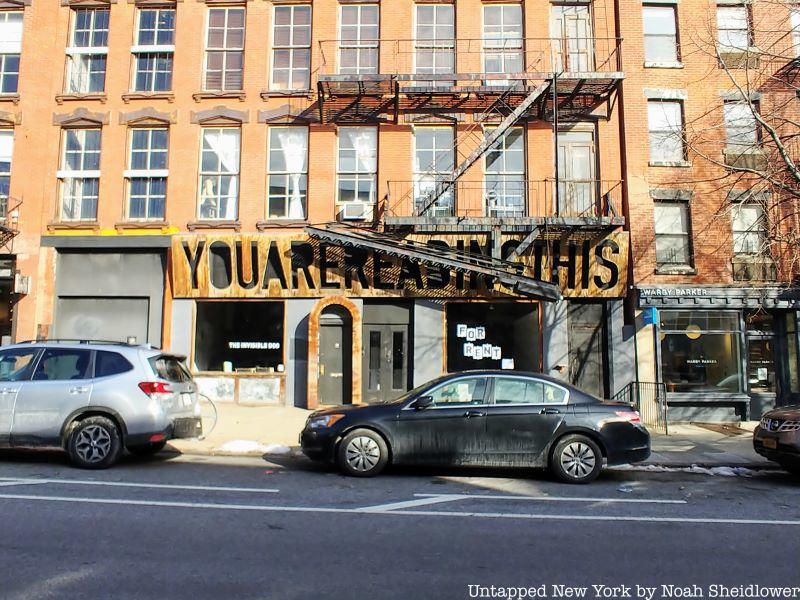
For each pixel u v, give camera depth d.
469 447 8.21
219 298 15.50
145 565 4.54
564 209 15.49
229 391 15.33
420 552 4.99
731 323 14.96
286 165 16.05
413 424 8.26
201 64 16.27
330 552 4.94
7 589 4.02
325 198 15.67
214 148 16.14
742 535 5.65
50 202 15.91
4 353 8.59
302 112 15.93
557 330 15.00
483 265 14.88
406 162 15.73
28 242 15.64
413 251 14.44
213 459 9.48
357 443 8.22
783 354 15.01
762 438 9.12
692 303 14.56
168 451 9.98
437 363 15.08
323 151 15.87
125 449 8.74
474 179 15.63
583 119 15.71
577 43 16.03
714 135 15.32
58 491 6.90
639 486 8.11
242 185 15.83
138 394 8.39
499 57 16.14
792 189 11.74
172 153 15.95
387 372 15.36
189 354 15.39
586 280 15.00
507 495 7.27
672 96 15.49
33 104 16.08
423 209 14.70
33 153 15.93
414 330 15.19
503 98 15.30
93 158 16.22
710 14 15.71
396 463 8.25
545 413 8.26
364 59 16.20
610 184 15.42
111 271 15.84
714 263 15.00
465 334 15.38
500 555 4.96
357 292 15.27
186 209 15.75
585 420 8.23
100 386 8.37
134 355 8.64
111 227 15.75
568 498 7.20
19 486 7.13
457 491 7.43
